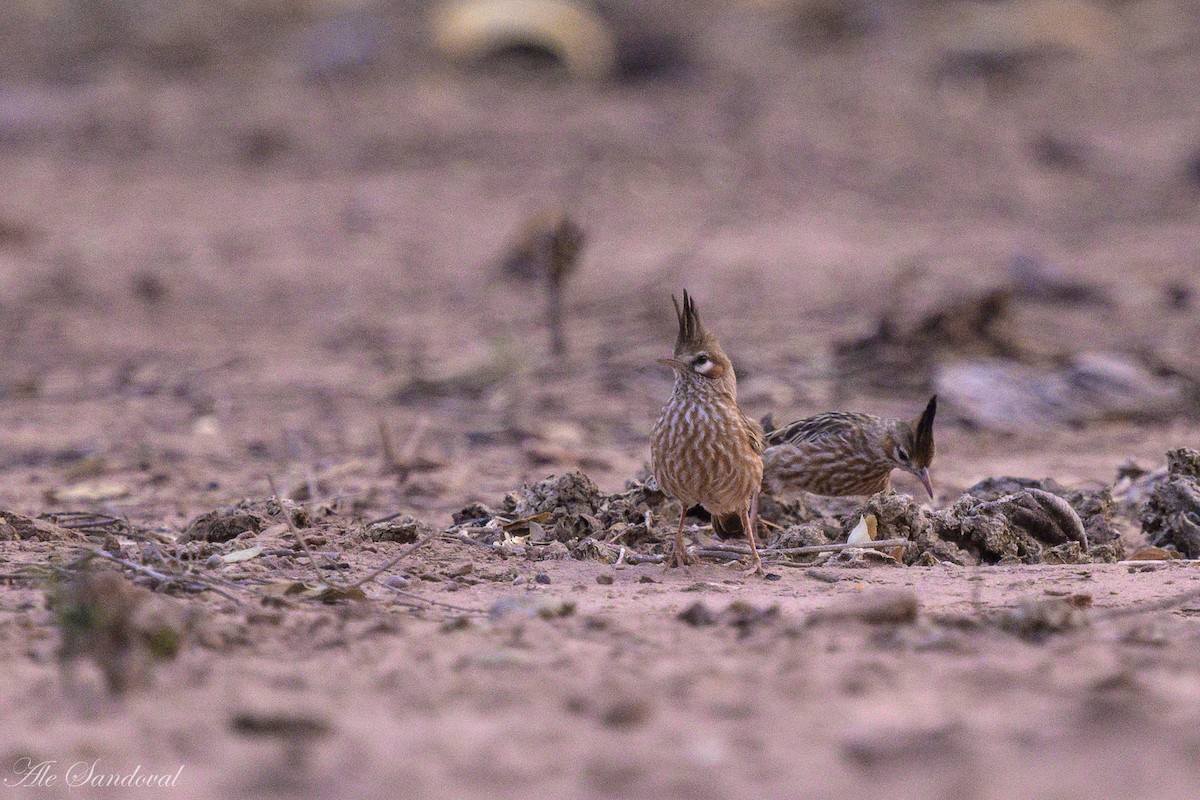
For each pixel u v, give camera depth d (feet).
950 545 32.09
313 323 79.71
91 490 43.86
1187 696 17.39
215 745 16.22
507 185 116.98
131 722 17.10
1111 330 69.10
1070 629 21.33
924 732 16.01
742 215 107.34
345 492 42.78
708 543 32.86
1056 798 14.15
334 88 146.61
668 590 27.32
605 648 20.85
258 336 76.48
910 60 155.63
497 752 15.81
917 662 19.45
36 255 98.17
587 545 30.94
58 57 157.99
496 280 89.66
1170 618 23.56
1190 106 135.74
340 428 55.57
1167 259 89.51
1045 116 134.72
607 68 152.87
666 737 16.24
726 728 16.52
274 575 27.43
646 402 59.11
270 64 156.15
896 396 57.93
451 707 17.63
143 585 25.32
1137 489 39.70
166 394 63.16
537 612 23.38
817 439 37.63
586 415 57.06
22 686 18.67
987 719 16.61
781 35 166.40
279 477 46.21
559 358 67.15
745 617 22.62
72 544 30.99
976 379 56.95
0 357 71.61
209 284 90.17
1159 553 32.30
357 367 67.97
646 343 70.08
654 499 35.14
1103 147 124.16
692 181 116.78
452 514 37.04
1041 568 29.91
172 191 117.70
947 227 102.58
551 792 14.64
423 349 71.36
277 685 18.69
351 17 170.60
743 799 14.38
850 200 111.65
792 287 83.35
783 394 58.59
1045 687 17.98
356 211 110.11
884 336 64.39
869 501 32.91
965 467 46.73
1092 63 151.74
